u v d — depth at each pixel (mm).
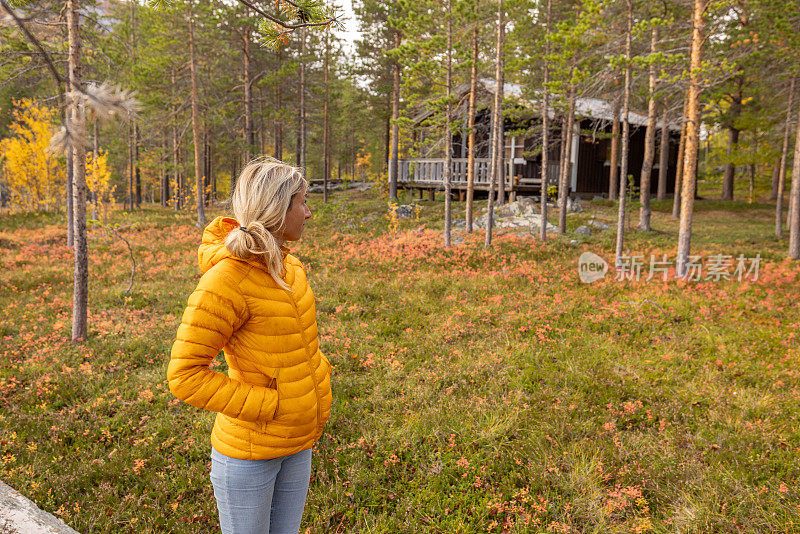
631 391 6102
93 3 7770
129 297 10617
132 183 30438
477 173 26234
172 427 5266
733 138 29812
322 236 19281
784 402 5750
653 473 4406
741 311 9438
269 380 1764
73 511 3908
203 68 26062
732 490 4148
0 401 5863
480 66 16781
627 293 10844
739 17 14062
